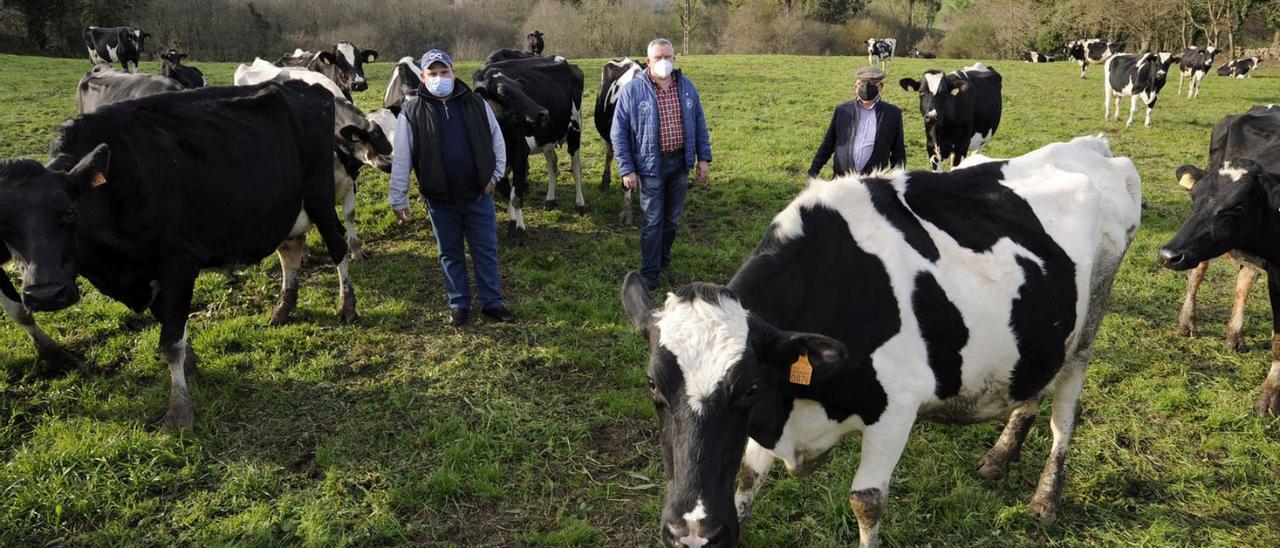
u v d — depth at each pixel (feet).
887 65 93.45
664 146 21.76
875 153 21.45
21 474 14.48
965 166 13.24
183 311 16.33
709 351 8.84
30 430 16.29
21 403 17.15
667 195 22.99
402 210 19.74
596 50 151.33
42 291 13.71
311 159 20.10
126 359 19.17
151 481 14.48
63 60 81.56
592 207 31.73
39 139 41.16
